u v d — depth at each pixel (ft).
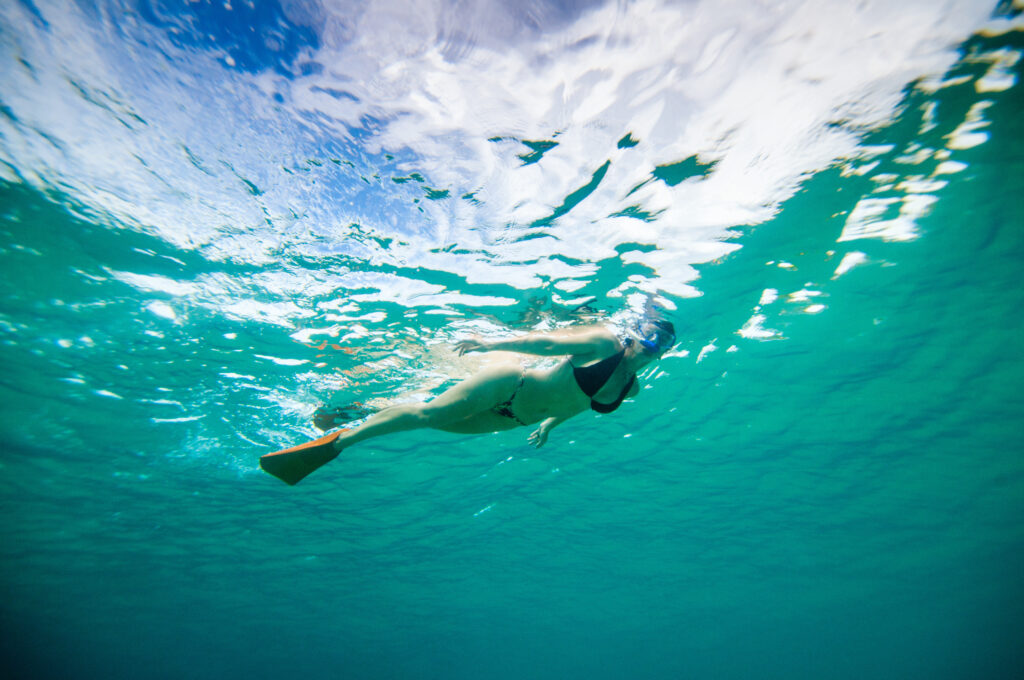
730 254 11.25
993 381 15.83
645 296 12.42
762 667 109.09
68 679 80.23
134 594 33.17
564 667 104.01
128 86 7.12
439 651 69.56
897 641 77.77
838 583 41.04
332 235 9.67
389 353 13.67
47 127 7.54
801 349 14.87
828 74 7.52
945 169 9.30
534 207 9.52
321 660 70.18
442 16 6.49
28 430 14.67
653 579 39.73
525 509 25.30
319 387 14.76
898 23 6.85
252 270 10.38
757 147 8.67
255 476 19.17
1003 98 7.95
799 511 26.76
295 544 26.53
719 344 14.67
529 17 6.56
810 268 11.87
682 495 24.76
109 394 13.69
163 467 17.78
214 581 31.53
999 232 10.71
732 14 6.67
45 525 21.30
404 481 20.71
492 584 38.17
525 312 12.56
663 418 18.06
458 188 9.00
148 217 9.05
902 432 19.06
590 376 6.70
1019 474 21.89
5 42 6.51
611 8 6.51
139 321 11.39
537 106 7.68
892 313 13.29
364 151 8.23
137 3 6.30
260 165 8.32
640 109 7.86
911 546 32.04
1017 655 92.43
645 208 9.80
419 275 10.93
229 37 6.67
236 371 13.53
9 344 11.46
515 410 6.81
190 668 75.05
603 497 24.56
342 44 6.77
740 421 18.60
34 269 9.82
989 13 6.73
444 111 7.70
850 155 8.95
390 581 34.65
